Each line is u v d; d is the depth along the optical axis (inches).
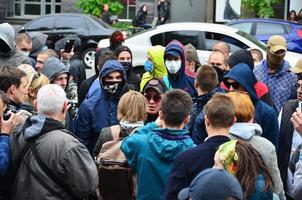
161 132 355.9
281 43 559.8
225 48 623.8
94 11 1812.3
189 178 320.5
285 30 1368.1
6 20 2021.4
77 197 340.5
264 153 344.8
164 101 356.2
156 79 477.1
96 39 1493.6
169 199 321.1
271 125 430.3
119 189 379.6
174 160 336.2
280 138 446.3
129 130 406.0
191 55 580.7
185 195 254.1
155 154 354.6
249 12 1808.6
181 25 1165.7
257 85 476.4
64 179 336.5
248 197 292.2
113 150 388.5
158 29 1173.1
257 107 431.2
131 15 2000.5
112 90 469.4
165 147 351.6
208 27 1151.0
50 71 493.0
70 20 1505.9
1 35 548.4
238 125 350.9
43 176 335.3
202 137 414.0
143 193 356.2
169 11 1886.1
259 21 1389.0
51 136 337.7
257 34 1376.7
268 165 344.2
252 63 525.0
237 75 425.1
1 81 403.9
